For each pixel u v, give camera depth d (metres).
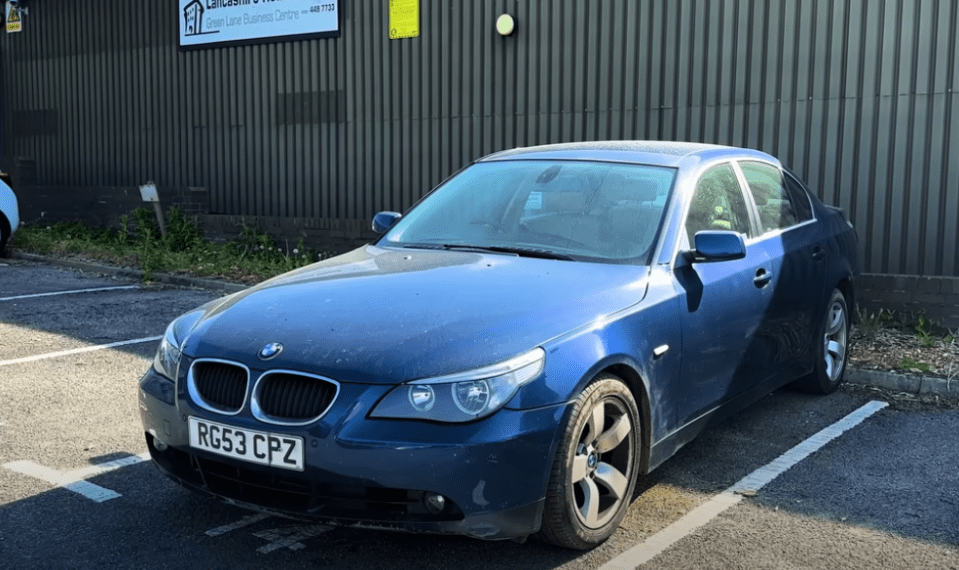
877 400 5.99
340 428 3.14
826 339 5.93
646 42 9.38
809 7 8.37
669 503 4.20
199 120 13.49
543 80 10.16
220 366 3.47
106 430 5.15
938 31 7.76
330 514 3.22
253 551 3.62
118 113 14.57
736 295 4.52
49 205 15.12
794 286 5.23
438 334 3.31
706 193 4.71
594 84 9.78
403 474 3.10
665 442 4.01
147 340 7.62
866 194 8.22
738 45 8.80
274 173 12.73
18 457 4.69
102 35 14.57
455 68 10.84
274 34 12.41
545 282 3.79
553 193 4.64
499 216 4.63
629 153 4.89
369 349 3.27
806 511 4.12
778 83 8.60
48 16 15.31
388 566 3.49
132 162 14.49
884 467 4.71
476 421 3.14
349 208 11.99
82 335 7.81
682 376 4.08
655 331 3.86
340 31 11.80
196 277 10.86
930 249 7.95
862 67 8.14
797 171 8.55
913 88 7.91
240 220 12.44
